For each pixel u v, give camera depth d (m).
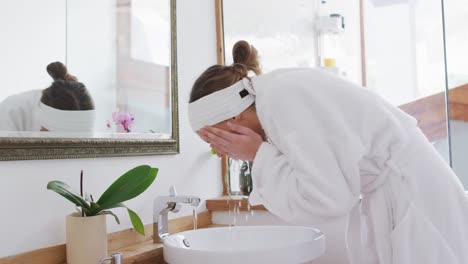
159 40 1.72
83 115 1.36
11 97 1.16
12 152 1.14
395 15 2.71
